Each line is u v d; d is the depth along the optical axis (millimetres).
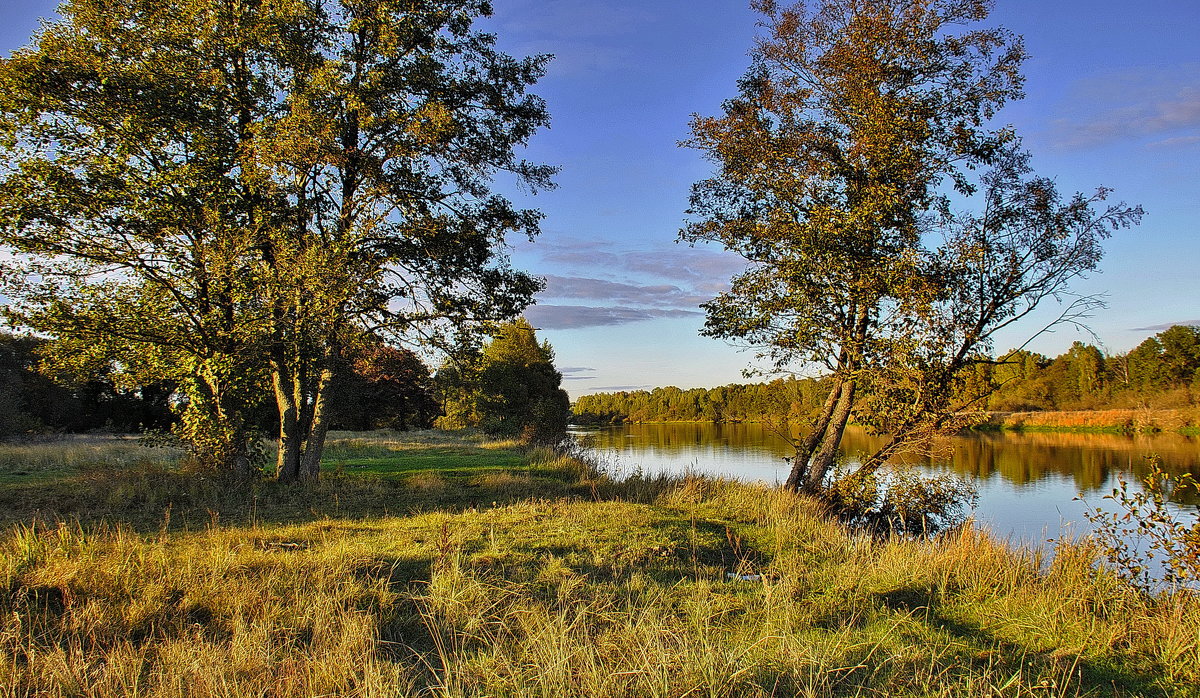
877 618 5832
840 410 16812
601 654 4652
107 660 4383
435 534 8328
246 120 14234
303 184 13805
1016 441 42562
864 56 14773
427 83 13961
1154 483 6898
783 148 15844
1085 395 64500
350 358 15180
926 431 15133
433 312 15297
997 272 15125
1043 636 5520
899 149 14398
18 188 11836
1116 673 4816
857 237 14617
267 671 4305
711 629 5328
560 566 6871
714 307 17438
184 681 4148
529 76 15820
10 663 4266
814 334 15773
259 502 11844
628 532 8977
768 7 16281
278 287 12797
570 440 41188
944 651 5035
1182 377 57812
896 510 15305
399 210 14195
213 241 13227
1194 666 4883
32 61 11781
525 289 16516
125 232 12812
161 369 14664
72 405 40188
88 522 9422
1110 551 6832
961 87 14930
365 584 6137
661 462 30562
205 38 13023
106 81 12148
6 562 6027
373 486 13539
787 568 7457
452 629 5230
